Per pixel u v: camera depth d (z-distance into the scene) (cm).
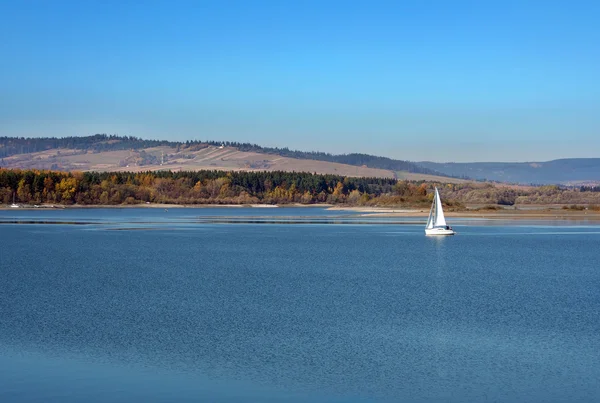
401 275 5816
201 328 3503
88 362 2838
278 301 4356
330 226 13488
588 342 3244
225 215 18825
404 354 3014
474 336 3366
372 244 9219
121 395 2441
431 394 2488
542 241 9781
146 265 6450
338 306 4188
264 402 2391
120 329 3459
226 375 2680
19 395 2428
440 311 4038
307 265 6550
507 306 4228
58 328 3472
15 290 4759
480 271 6159
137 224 13862
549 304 4312
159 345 3134
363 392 2502
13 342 3161
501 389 2541
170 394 2456
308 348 3105
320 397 2445
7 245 8756
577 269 6353
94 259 7006
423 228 12812
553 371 2762
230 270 6078
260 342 3212
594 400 2430
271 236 10669
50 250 8056
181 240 9794
